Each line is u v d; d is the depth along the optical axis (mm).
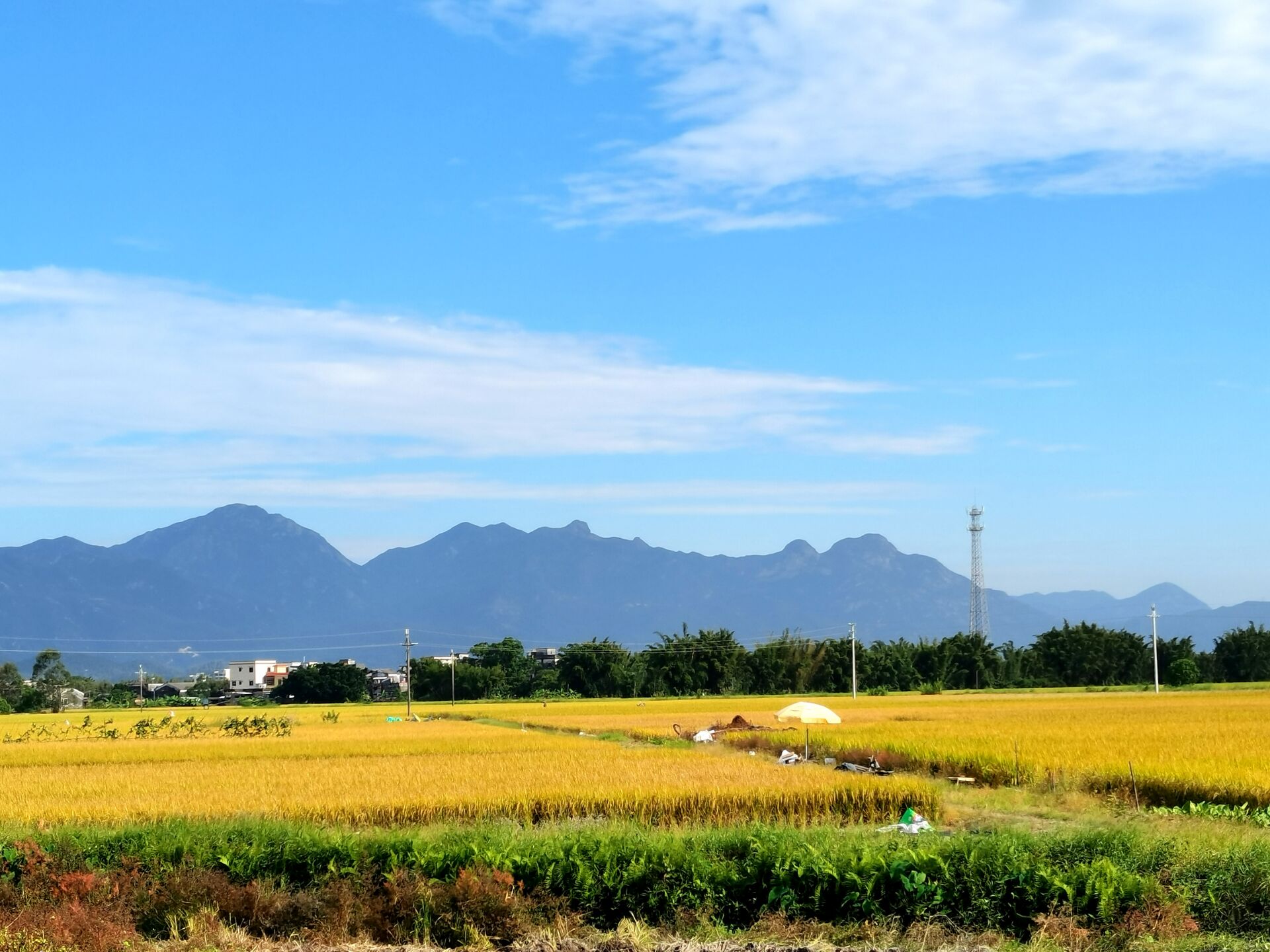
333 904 17359
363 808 26891
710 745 53875
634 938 16344
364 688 141625
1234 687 121375
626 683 137500
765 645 142000
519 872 17922
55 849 19062
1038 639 145500
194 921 17031
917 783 28516
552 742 52906
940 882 17016
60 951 15445
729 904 17469
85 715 99312
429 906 17141
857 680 138750
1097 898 16344
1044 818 28203
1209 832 20047
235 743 55344
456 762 39562
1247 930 16094
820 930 16719
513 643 152750
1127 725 52531
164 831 19656
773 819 27094
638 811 27312
